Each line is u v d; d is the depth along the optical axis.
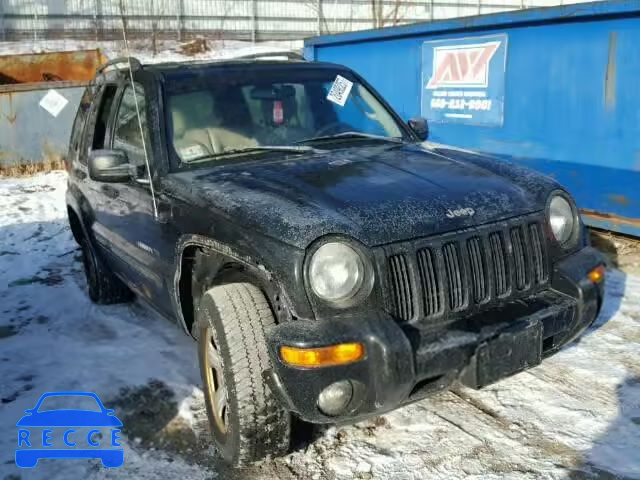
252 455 3.07
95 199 5.12
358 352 2.73
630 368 4.02
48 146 11.63
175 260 3.63
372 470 3.18
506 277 3.24
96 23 27.78
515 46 6.86
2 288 6.22
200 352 3.39
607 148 6.14
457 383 3.00
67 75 13.80
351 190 3.21
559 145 6.59
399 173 3.49
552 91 6.55
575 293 3.31
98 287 5.56
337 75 4.60
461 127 7.71
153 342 4.78
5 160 11.36
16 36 27.16
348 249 2.84
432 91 8.06
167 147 3.88
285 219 2.94
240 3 30.22
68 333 5.06
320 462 3.25
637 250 6.07
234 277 3.35
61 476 3.25
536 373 4.00
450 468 3.16
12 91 11.12
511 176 3.59
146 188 3.96
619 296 5.12
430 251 3.01
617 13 5.79
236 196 3.26
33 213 8.96
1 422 3.76
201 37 28.36
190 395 3.96
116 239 4.76
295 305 2.81
